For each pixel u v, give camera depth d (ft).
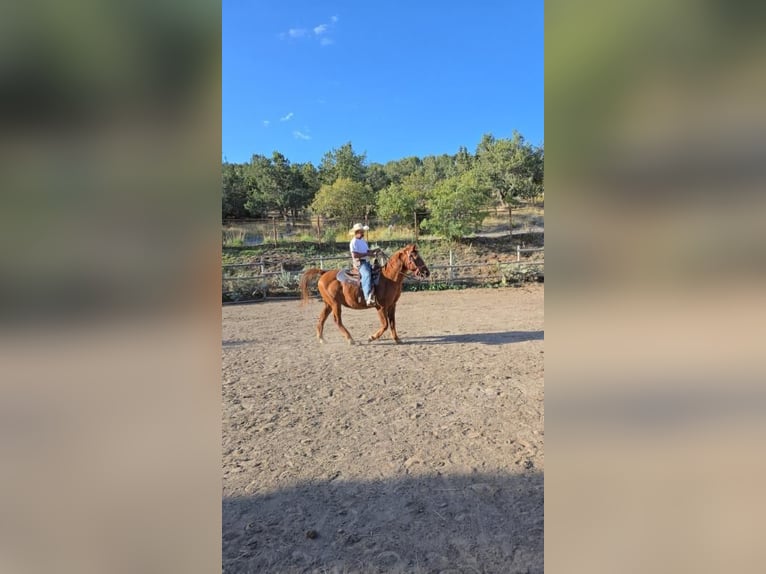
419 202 56.54
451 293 40.96
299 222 61.98
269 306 36.65
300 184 67.31
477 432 11.19
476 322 26.84
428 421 12.01
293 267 47.03
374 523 7.59
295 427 11.85
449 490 8.54
